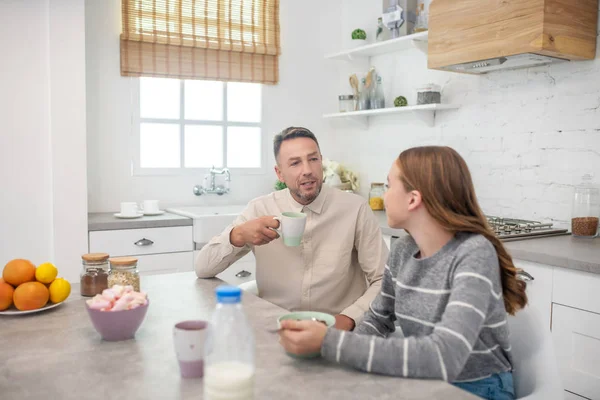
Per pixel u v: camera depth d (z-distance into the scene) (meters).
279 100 4.17
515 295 1.23
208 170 3.96
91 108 3.52
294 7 4.16
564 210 2.77
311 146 1.91
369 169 4.08
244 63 3.95
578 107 2.67
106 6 3.52
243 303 1.60
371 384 1.00
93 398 0.94
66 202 2.99
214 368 0.89
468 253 1.15
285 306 1.95
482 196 3.21
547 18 2.37
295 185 1.91
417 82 3.64
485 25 2.61
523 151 2.96
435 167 1.20
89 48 3.48
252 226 1.73
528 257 2.23
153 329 1.33
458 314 1.05
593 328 2.03
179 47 3.71
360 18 4.15
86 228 3.04
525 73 2.92
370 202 3.83
